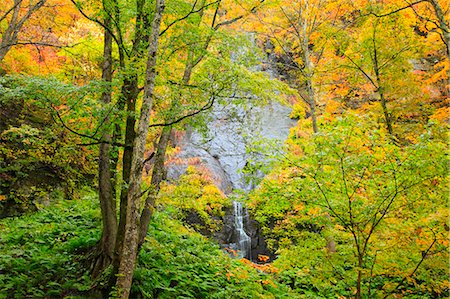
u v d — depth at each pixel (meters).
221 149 17.30
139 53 6.49
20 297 5.64
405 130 10.31
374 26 10.07
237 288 7.13
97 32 10.75
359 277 5.82
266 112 18.91
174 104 6.51
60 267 6.62
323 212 6.16
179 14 6.86
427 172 5.18
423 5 9.97
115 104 6.54
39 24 13.25
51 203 11.29
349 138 5.72
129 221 5.15
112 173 8.20
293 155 6.64
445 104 12.29
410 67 10.51
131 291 6.11
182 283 6.75
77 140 10.04
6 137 10.83
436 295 7.18
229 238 14.94
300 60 12.30
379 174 5.65
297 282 8.21
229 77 6.18
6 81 6.68
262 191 6.77
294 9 11.29
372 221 5.88
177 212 11.23
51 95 6.03
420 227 5.38
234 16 9.78
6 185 10.85
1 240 7.74
